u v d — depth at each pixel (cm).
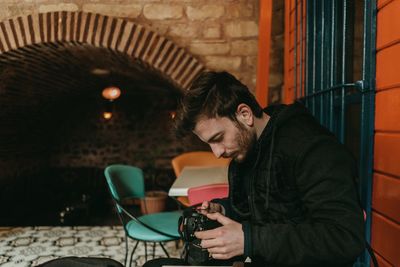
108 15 413
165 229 279
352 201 98
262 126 123
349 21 225
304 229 99
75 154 1060
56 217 866
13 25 408
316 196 100
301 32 279
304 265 102
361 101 180
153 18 416
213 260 126
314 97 252
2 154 740
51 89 743
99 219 888
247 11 415
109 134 1060
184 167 414
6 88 593
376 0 162
